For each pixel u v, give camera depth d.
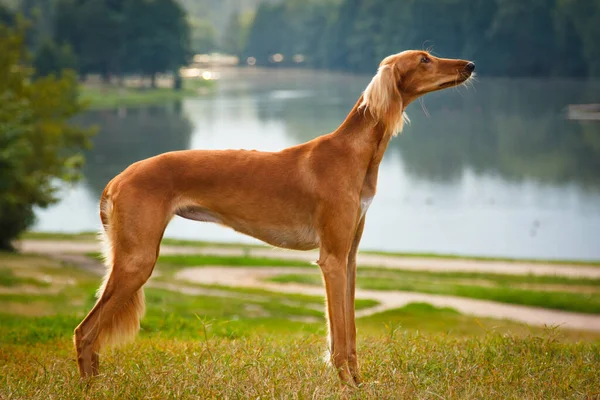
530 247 50.00
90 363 6.88
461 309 28.11
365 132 7.17
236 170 7.09
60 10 158.00
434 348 8.30
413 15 169.88
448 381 6.73
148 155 91.50
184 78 195.25
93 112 133.12
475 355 7.92
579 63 157.88
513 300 29.61
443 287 32.19
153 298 26.73
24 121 41.72
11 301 24.39
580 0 153.50
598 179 76.94
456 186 74.44
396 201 67.25
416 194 70.44
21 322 14.46
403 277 36.41
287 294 30.20
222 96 163.88
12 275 31.89
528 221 58.44
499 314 27.25
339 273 6.96
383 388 6.50
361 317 25.62
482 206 64.75
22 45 48.88
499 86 157.62
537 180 76.81
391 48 179.88
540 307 28.95
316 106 141.38
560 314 27.72
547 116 123.25
